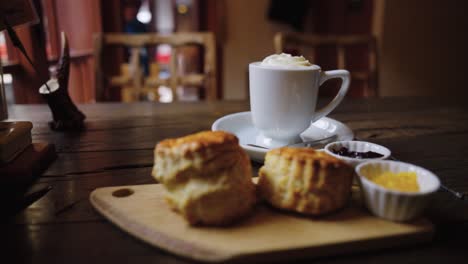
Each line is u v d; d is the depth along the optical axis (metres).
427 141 0.69
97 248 0.41
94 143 0.66
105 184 0.52
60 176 0.54
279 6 1.92
